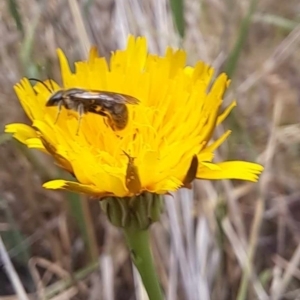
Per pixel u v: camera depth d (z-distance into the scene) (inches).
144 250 2.1
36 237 3.6
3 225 3.5
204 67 2.1
